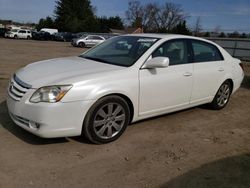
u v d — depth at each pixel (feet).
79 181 11.62
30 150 13.65
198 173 12.60
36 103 12.98
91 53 18.31
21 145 14.05
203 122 18.90
